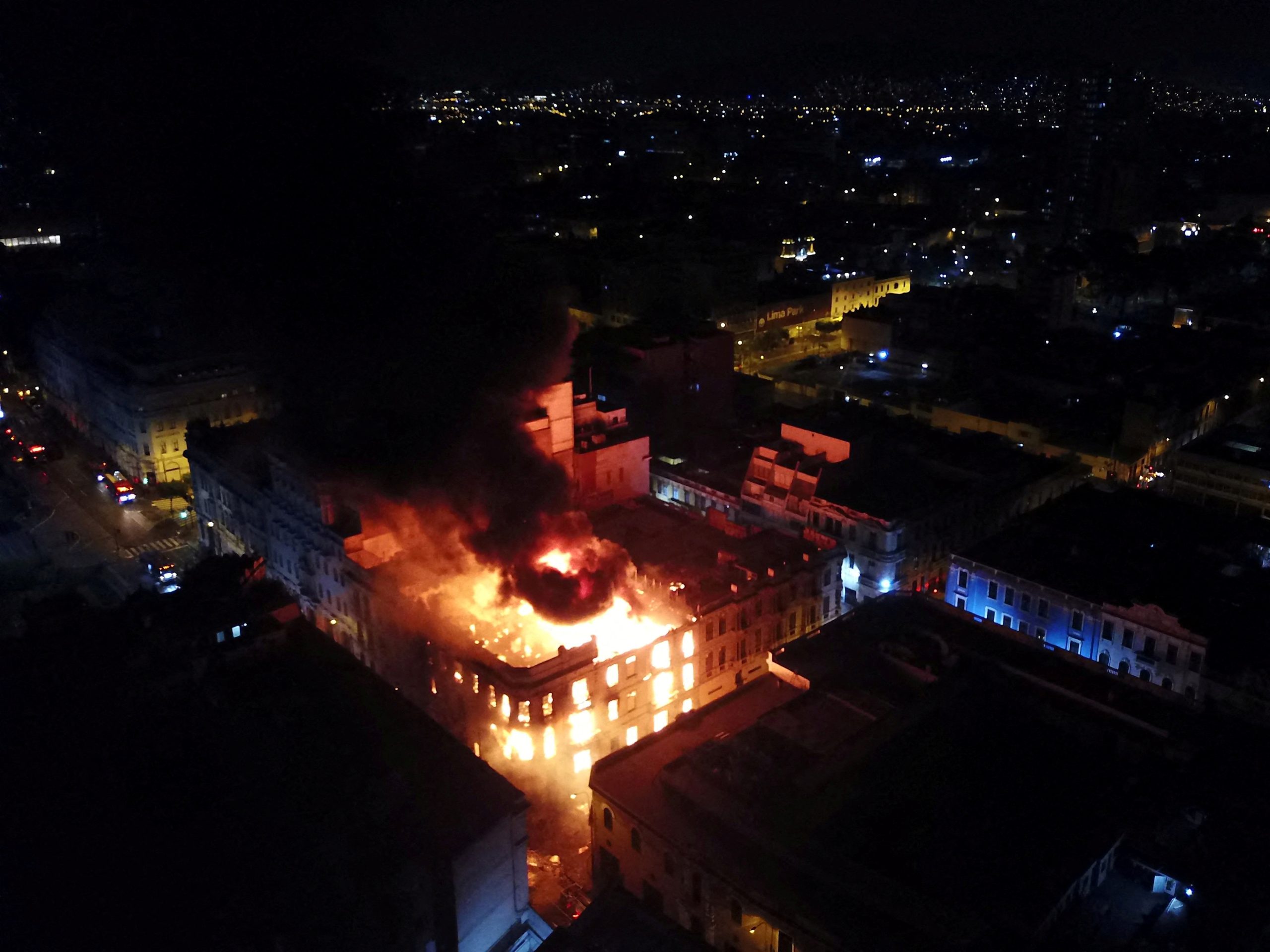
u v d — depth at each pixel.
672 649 79.69
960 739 59.09
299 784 56.97
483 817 56.06
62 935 46.44
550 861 70.44
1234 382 142.38
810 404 145.00
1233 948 44.56
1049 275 183.12
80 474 139.00
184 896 49.19
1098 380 143.38
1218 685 72.56
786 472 103.25
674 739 64.56
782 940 50.28
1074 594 81.94
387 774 57.69
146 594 71.69
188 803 54.88
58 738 58.69
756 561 88.50
